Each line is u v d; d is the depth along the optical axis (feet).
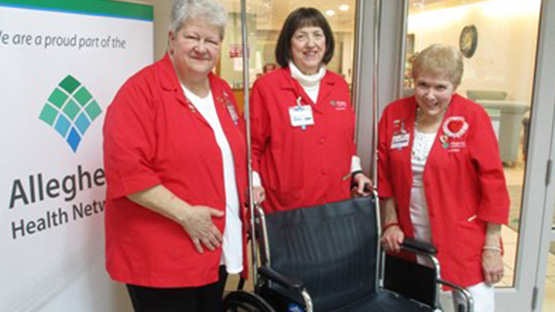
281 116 5.99
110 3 5.26
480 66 7.54
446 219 5.71
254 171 6.02
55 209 4.85
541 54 7.26
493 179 5.55
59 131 4.81
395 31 7.27
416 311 5.76
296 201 6.08
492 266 5.72
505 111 7.66
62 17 4.72
